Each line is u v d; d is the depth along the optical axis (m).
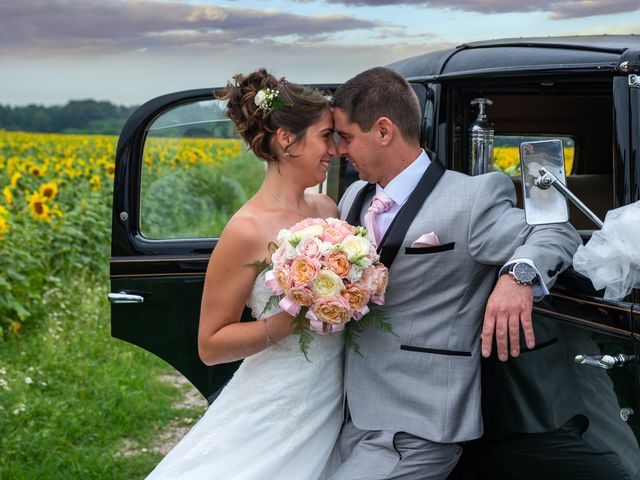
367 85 2.50
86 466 4.25
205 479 2.59
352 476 2.51
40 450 4.35
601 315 2.35
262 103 2.52
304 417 2.61
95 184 8.48
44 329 6.26
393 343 2.53
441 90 2.89
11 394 5.00
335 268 2.31
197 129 3.64
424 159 2.57
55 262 7.40
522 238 2.39
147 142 3.55
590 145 3.69
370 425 2.55
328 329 2.41
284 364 2.60
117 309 3.55
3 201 8.14
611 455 2.38
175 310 3.53
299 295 2.33
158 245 3.53
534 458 2.64
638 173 2.36
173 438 4.81
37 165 10.04
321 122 2.55
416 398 2.50
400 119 2.50
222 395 2.70
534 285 2.29
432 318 2.50
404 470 2.49
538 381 2.57
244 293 2.54
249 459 2.59
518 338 2.27
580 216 3.45
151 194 3.60
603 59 2.49
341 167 3.34
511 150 3.61
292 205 2.61
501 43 2.95
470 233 2.43
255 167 3.88
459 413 2.49
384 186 2.60
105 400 5.16
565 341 2.47
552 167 2.25
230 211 3.81
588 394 2.40
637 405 2.26
